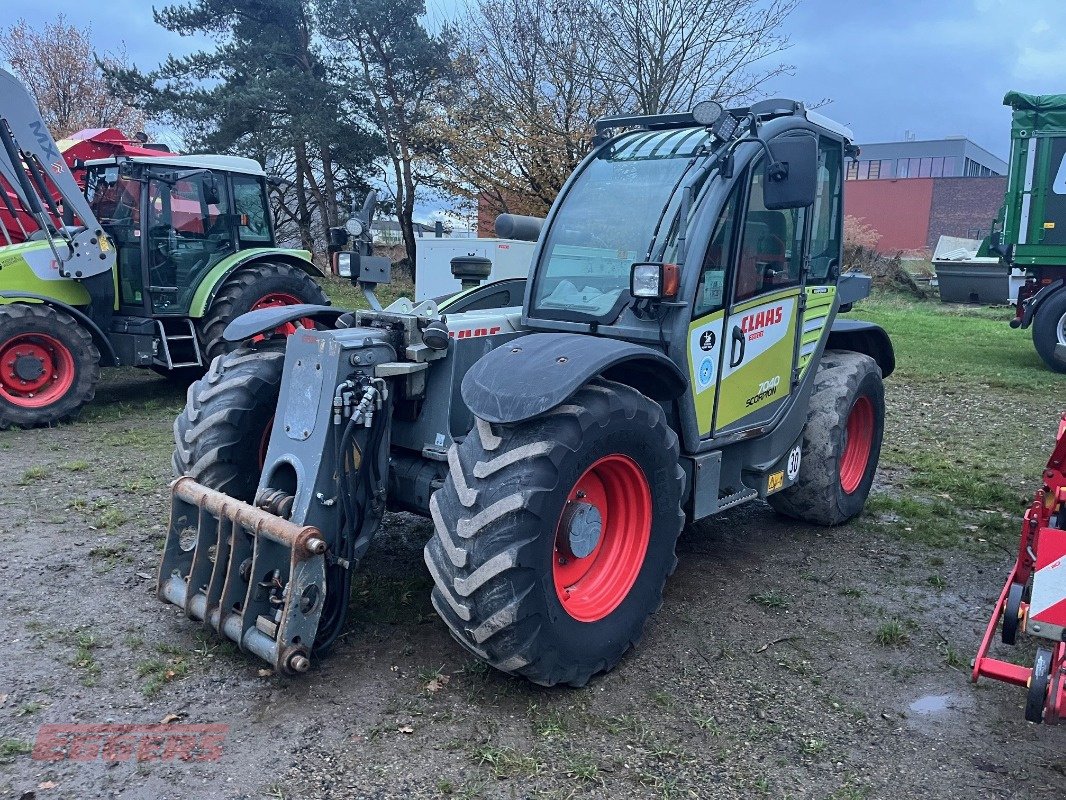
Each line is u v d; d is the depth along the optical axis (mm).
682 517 3311
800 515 4688
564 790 2410
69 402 7000
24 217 8289
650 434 3076
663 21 11969
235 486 3514
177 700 2811
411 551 4172
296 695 2852
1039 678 2334
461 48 14773
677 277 3121
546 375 2742
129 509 4738
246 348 3834
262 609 2922
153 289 7652
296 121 18828
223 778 2418
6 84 6656
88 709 2748
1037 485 5633
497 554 2633
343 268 3502
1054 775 2570
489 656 2742
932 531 4684
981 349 12266
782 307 3979
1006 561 4289
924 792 2471
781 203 3365
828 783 2498
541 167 13516
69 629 3283
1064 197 10555
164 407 7785
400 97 19359
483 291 3938
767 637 3418
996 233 11992
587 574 3139
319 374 3027
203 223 7984
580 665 2898
